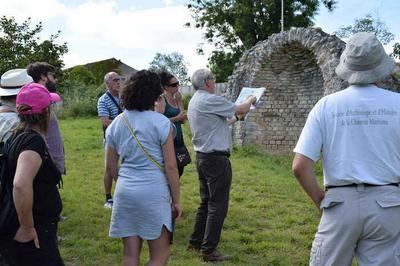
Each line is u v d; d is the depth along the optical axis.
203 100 4.88
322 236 2.89
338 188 2.85
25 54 23.34
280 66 14.84
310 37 13.48
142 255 5.16
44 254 3.06
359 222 2.75
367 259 2.78
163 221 3.47
